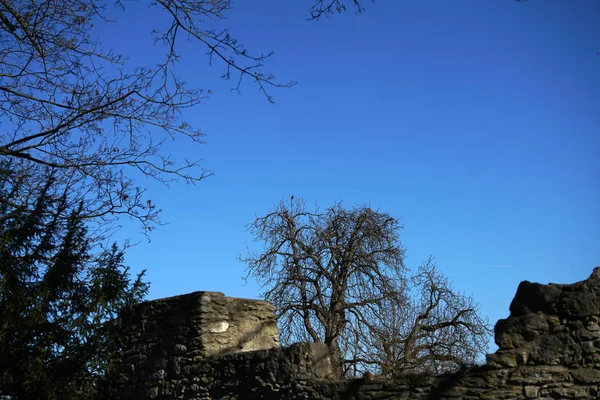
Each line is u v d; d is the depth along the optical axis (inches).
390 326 814.5
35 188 459.8
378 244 875.4
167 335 412.5
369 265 868.6
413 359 785.6
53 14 437.4
